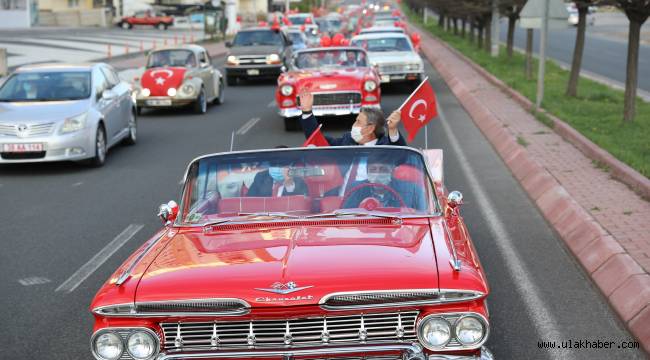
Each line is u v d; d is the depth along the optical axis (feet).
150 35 373.81
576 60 119.24
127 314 26.05
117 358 26.18
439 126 103.76
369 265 26.81
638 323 35.04
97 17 464.24
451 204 32.96
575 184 61.41
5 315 39.63
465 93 135.13
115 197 66.69
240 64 172.96
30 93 83.92
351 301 25.79
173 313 25.94
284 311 25.67
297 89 99.91
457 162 78.54
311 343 25.90
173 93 120.06
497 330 36.01
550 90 128.98
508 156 78.95
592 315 37.83
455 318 25.72
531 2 105.40
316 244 28.81
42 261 48.93
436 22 513.04
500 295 40.86
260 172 33.17
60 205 64.49
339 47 109.70
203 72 126.52
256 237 29.94
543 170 66.90
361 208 32.07
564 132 84.79
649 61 200.44
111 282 27.45
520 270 45.01
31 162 82.38
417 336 25.76
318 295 25.58
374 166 33.06
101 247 51.75
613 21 437.99
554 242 50.78
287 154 33.47
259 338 26.07
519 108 110.73
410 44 153.99
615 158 68.13
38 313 39.83
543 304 39.42
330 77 100.73
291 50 195.93
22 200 66.90
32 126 77.71
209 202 32.71
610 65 189.67
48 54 240.73
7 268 47.70
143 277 27.35
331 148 33.45
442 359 25.45
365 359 25.61
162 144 94.79
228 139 96.63
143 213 60.80
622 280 39.50
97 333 26.16
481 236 52.29
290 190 32.81
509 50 193.67
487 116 104.22
